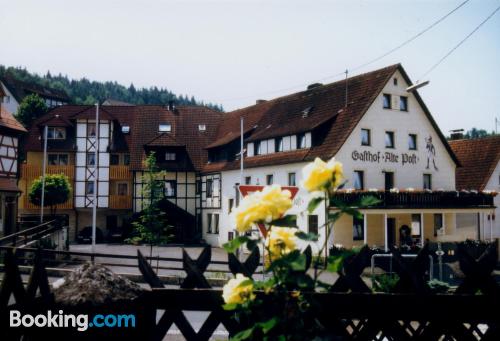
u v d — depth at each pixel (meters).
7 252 3.71
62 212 46.53
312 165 2.83
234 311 3.58
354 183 30.95
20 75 161.00
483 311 3.54
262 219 2.79
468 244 29.31
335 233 28.69
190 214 44.97
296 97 40.59
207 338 3.61
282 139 35.16
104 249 36.19
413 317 3.55
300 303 2.97
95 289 3.28
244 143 40.12
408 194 28.91
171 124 49.16
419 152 33.78
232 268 3.63
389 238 31.48
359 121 30.97
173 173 46.06
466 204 30.67
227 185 40.88
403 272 3.64
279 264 2.76
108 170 46.72
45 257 23.70
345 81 36.09
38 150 46.69
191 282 3.69
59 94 115.75
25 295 3.69
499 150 37.28
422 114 34.00
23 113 81.00
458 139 43.62
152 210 22.78
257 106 46.16
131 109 51.59
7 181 30.56
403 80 33.31
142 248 37.72
